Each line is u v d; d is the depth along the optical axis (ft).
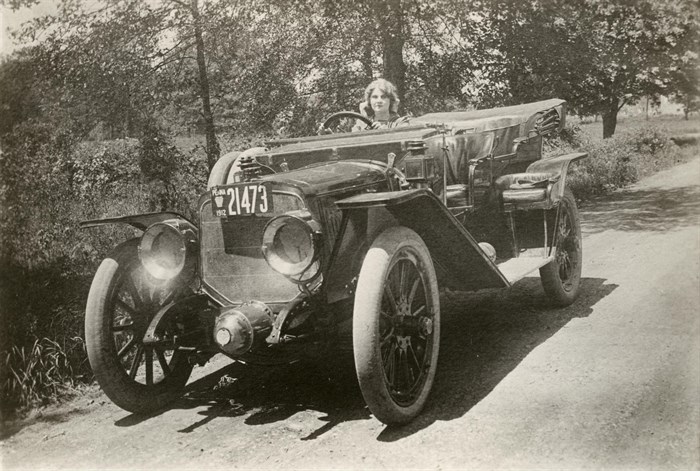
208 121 26.02
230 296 11.94
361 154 14.15
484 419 10.77
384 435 10.61
